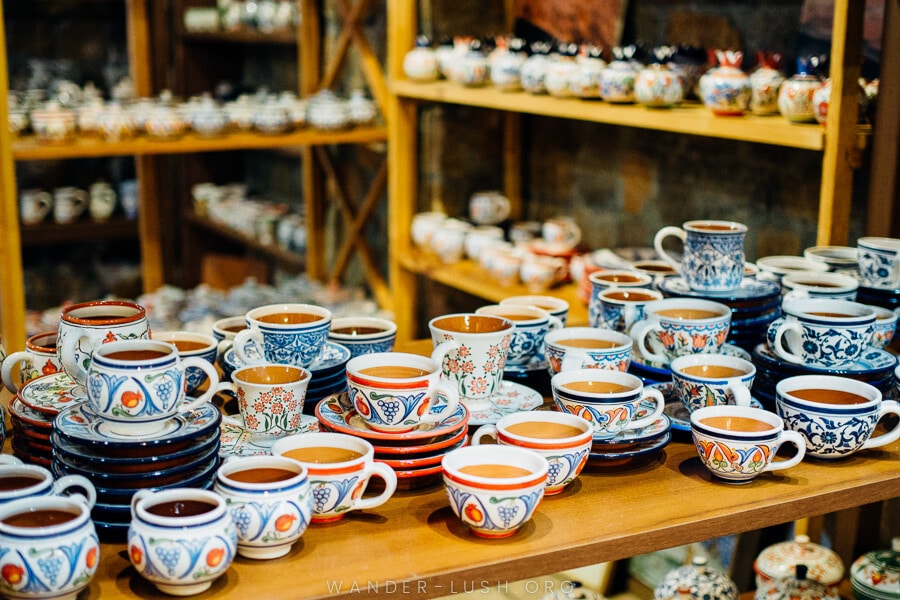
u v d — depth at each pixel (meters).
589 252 2.78
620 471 1.27
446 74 2.77
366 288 3.80
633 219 2.77
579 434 1.19
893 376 1.42
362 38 3.35
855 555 2.12
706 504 1.17
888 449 1.36
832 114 1.68
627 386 1.31
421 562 1.03
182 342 1.47
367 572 1.01
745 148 2.34
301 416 1.32
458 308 3.31
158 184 4.48
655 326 1.47
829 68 1.92
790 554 1.86
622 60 2.20
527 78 2.46
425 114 3.17
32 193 3.99
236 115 3.22
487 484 1.04
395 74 2.98
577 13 2.82
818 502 1.20
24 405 1.23
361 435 1.17
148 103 3.15
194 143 3.05
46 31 4.41
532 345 1.53
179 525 0.94
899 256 1.58
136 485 1.05
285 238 4.04
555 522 1.12
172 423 1.12
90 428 1.08
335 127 3.25
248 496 1.00
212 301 3.27
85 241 4.62
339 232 3.89
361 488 1.09
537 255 2.74
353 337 1.53
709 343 1.45
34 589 0.91
